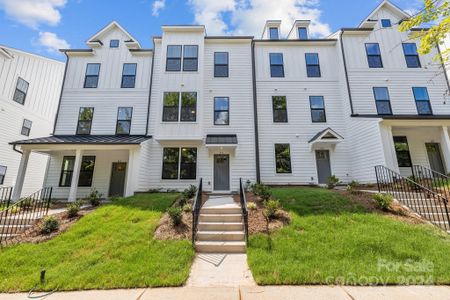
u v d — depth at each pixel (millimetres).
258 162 11422
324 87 12609
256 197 8336
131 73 13086
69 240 5285
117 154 12172
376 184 9500
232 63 12703
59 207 8727
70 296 3316
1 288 3549
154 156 11469
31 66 14828
